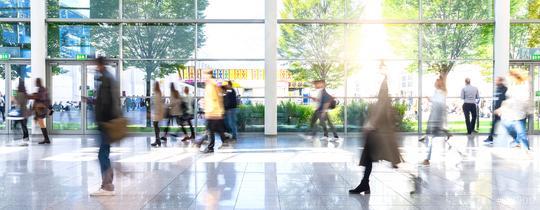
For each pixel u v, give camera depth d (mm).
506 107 11891
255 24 18281
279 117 18219
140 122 18375
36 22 17891
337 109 18203
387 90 7000
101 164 7082
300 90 18203
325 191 7352
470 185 7816
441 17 18391
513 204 6445
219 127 12992
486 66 18453
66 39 18594
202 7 18297
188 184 7895
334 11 18203
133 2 18438
